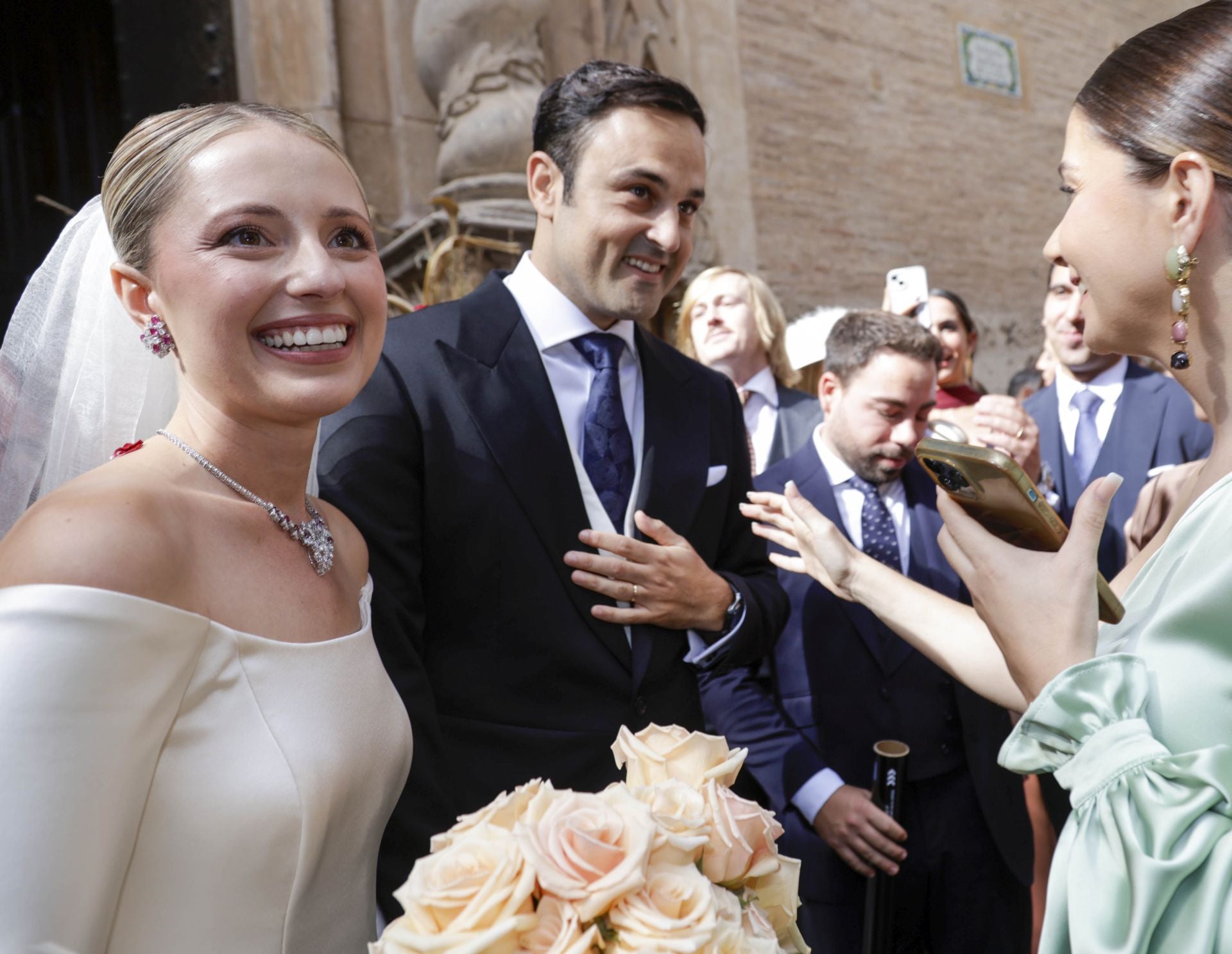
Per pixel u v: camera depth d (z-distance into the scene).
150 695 0.80
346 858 0.99
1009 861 1.95
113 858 0.78
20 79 5.89
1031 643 0.93
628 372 1.73
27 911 0.70
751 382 3.34
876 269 8.12
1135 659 0.87
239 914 0.88
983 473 0.94
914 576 2.10
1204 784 0.79
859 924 1.93
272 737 0.89
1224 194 0.89
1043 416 2.95
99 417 1.16
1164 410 2.67
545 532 1.51
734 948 0.75
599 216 1.54
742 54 7.24
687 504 1.67
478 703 1.48
